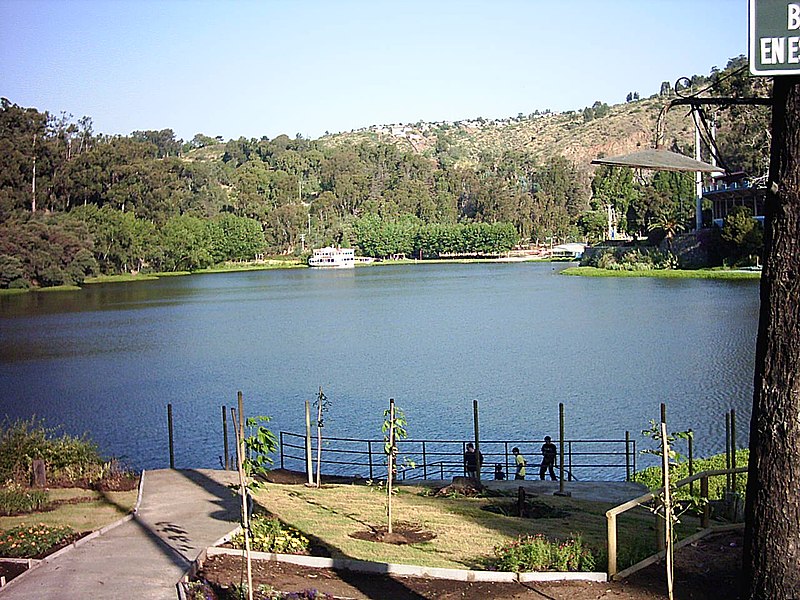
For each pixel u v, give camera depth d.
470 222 174.75
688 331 53.22
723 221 96.69
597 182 125.44
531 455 24.89
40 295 101.25
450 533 13.95
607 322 60.19
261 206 163.00
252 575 10.91
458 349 50.00
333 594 10.02
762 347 7.56
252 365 46.41
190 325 68.88
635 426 28.59
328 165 185.00
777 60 7.11
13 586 10.61
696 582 9.44
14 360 50.44
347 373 42.34
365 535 13.71
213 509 15.14
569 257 161.12
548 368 41.69
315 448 26.58
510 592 9.70
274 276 137.12
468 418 30.69
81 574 11.03
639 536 13.37
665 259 102.69
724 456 22.52
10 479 17.86
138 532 13.38
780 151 7.37
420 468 24.42
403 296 91.81
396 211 176.12
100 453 26.33
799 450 7.41
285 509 15.83
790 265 7.34
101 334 63.41
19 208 115.44
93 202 127.19
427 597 9.79
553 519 15.44
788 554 7.46
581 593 9.38
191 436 29.16
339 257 157.38
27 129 123.81
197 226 138.50
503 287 98.50
